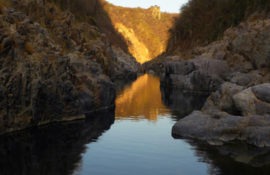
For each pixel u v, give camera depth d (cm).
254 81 4728
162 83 8081
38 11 5116
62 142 3059
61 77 3850
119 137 3272
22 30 3825
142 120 4059
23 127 3431
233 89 3856
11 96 3306
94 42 6378
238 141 3109
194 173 2392
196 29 11612
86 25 6875
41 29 4278
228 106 3778
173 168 2483
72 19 6025
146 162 2597
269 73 5016
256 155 2759
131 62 12025
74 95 3956
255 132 3045
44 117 3672
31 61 3581
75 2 7688
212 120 3356
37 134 3281
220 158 2688
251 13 8025
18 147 2873
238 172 2405
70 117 3934
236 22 8562
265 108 3381
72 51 5134
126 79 9519
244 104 3484
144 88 7331
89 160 2609
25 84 3425
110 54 7394
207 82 6612
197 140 3186
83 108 4334
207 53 7619
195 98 5925
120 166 2508
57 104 3778
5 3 4569
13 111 3347
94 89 4588
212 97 4144
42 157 2644
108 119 4078
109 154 2764
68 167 2453
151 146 2995
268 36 5478
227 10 9594
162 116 4334
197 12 12131
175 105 5175
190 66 7162
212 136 3197
